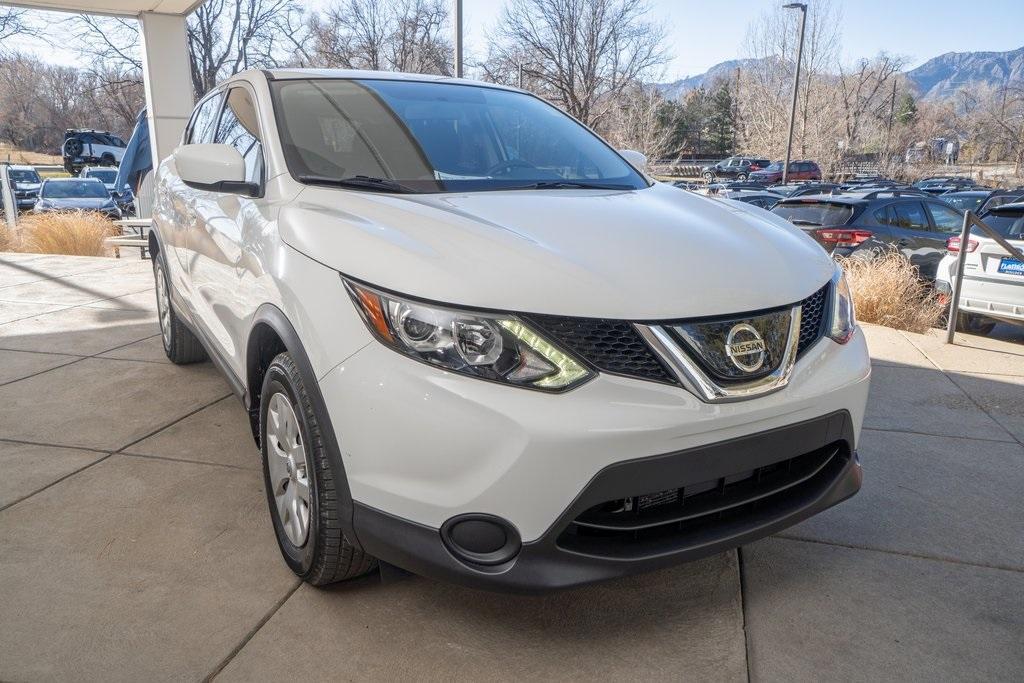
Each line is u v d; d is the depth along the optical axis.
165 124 12.27
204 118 4.16
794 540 2.90
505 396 1.92
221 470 3.35
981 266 7.01
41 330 5.82
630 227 2.41
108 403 4.18
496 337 1.94
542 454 1.90
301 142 2.88
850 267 7.90
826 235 9.64
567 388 1.94
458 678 2.11
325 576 2.36
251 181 2.94
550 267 2.06
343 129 2.98
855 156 44.97
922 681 2.15
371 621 2.33
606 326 1.99
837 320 2.45
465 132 3.18
